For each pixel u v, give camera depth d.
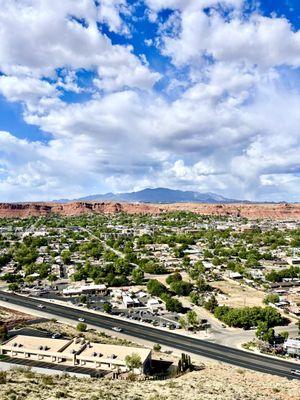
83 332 153.38
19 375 88.12
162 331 159.75
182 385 86.25
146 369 107.19
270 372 121.50
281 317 168.38
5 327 140.50
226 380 99.50
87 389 77.00
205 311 186.25
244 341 149.00
